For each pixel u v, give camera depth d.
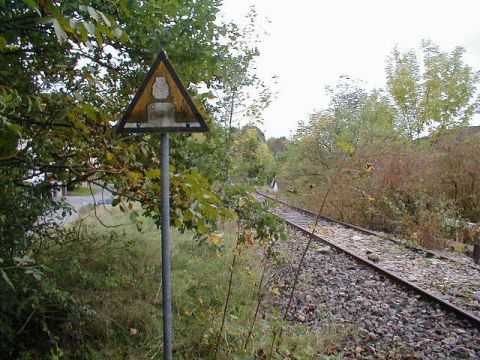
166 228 2.79
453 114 22.78
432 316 6.12
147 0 3.74
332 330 5.43
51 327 4.09
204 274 6.91
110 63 4.24
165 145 2.75
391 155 16.38
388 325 5.81
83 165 3.69
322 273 8.40
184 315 5.29
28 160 3.39
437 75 23.02
